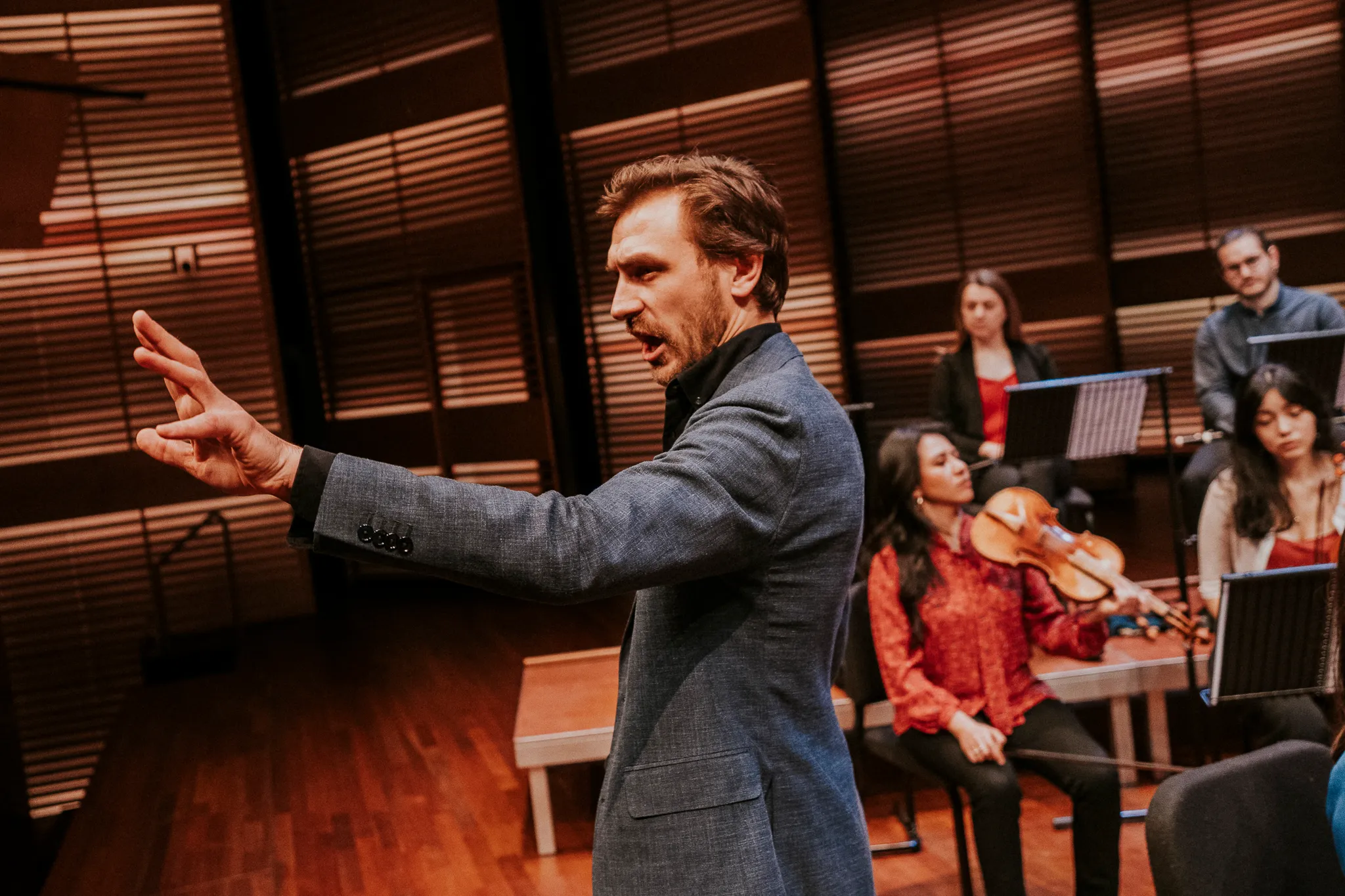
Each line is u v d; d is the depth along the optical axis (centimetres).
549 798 351
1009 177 636
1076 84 619
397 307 717
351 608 687
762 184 118
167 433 88
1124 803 317
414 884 319
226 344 682
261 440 93
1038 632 276
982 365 427
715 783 109
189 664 566
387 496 94
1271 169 609
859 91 655
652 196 116
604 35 670
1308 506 280
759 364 115
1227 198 621
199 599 675
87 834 377
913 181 653
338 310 736
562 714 345
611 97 669
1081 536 268
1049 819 324
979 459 417
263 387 688
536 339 677
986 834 251
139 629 668
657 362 120
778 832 112
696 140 660
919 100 645
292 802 387
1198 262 630
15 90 502
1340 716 95
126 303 667
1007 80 628
